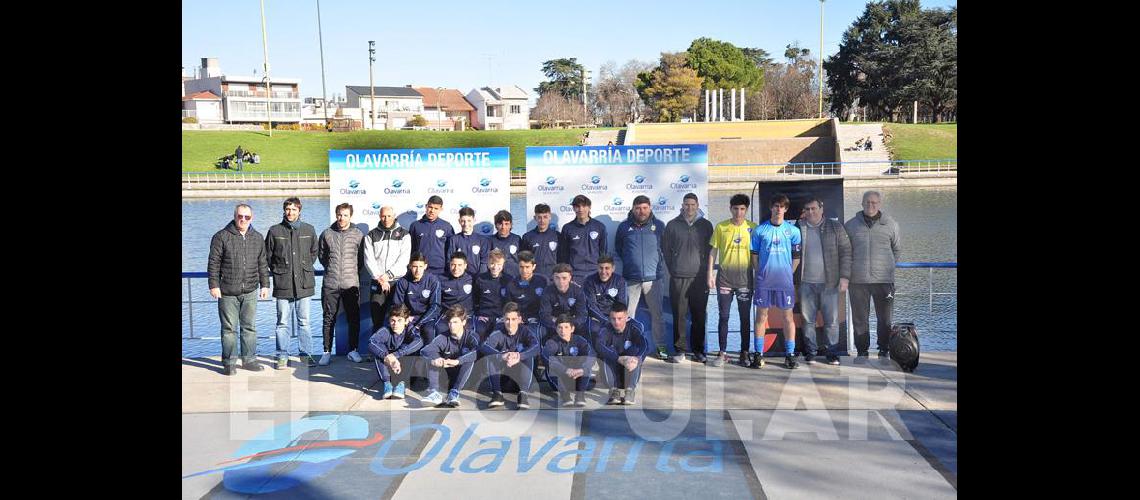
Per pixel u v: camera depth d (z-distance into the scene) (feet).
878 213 29.22
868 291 29.50
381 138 205.05
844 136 193.26
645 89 284.41
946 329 36.78
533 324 28.04
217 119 305.32
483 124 371.56
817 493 18.48
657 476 19.69
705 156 29.60
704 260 29.76
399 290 27.58
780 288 28.89
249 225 29.43
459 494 18.89
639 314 30.27
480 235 29.19
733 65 290.56
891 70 237.86
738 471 19.83
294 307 33.01
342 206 30.30
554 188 29.91
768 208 29.50
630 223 29.84
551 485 19.29
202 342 37.60
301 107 315.78
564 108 331.16
